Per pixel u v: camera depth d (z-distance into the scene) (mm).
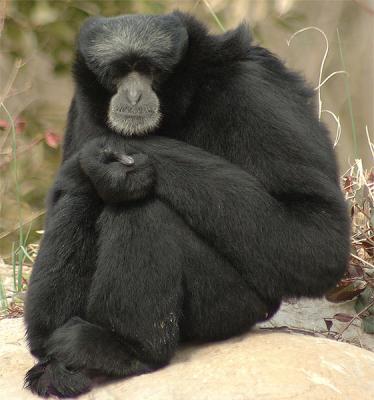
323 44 33875
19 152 26969
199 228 13609
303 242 13695
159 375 13359
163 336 13461
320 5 34344
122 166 13508
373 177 18906
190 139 14695
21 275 19578
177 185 13641
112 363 13438
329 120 32719
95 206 14039
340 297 17266
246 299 13930
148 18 15258
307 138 14102
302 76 15438
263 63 14945
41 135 27875
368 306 17188
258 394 12375
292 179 13812
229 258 13727
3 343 15875
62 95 30734
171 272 13297
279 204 13844
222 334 14086
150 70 14758
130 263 13258
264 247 13641
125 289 13281
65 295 14008
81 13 28281
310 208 13867
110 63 14875
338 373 13023
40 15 28016
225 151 14352
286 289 14008
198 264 13547
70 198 14070
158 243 13273
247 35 15008
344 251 14031
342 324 17719
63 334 13656
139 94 14617
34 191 27516
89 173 13711
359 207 17984
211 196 13562
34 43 28719
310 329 17641
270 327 16484
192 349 14117
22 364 14797
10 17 28203
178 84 14664
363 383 12969
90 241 14016
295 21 29156
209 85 14469
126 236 13312
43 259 14070
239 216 13547
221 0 27359
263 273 13758
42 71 30734
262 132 13977
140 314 13336
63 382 13328
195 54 14609
